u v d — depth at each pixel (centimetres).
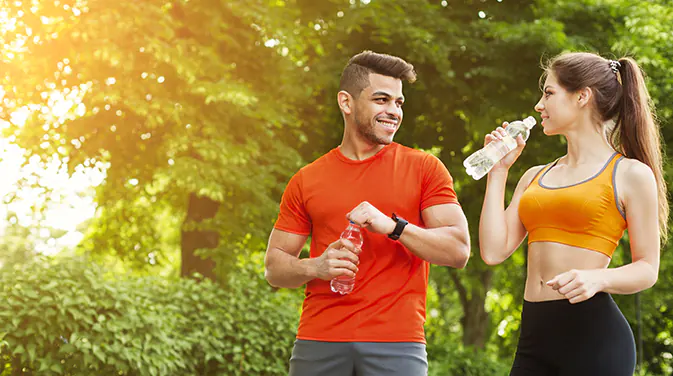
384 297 331
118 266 1466
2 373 615
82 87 1069
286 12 1132
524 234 328
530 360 304
